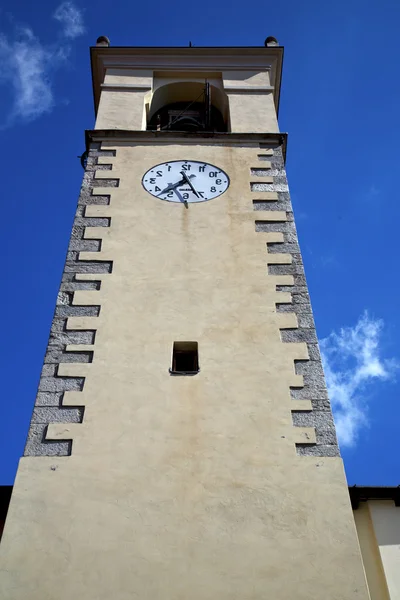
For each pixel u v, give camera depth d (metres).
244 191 15.67
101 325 12.45
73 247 13.98
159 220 14.71
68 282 13.23
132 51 20.64
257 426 11.05
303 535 9.77
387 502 11.45
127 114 18.47
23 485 10.16
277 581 9.30
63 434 10.82
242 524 9.87
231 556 9.53
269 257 13.95
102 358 11.91
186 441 10.80
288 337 12.39
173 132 17.20
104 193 15.38
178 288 13.21
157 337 12.30
